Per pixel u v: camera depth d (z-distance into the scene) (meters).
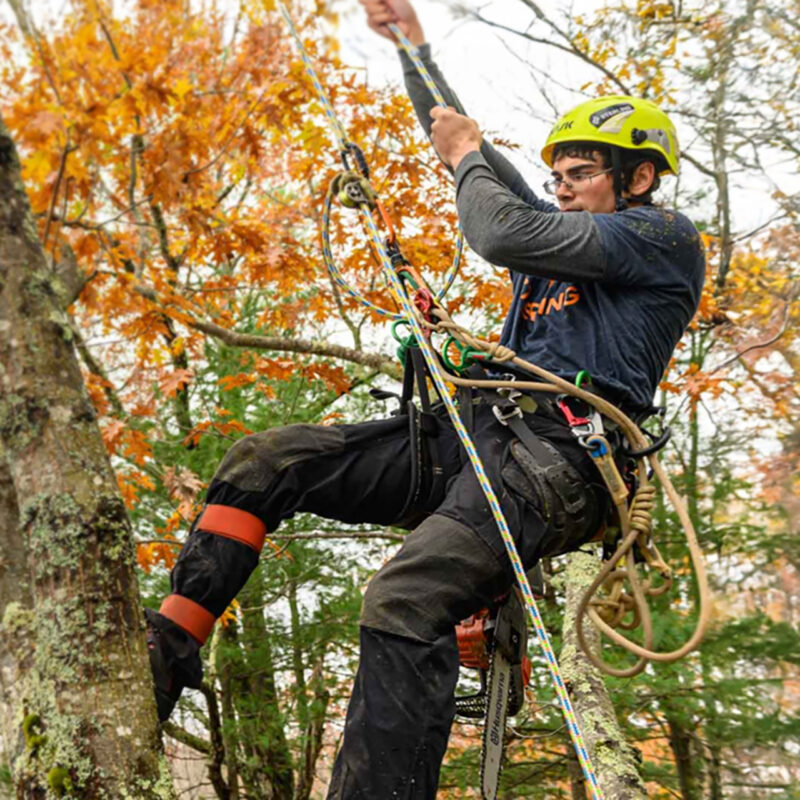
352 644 10.06
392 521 2.72
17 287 2.22
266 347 7.09
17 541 2.24
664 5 8.59
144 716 2.06
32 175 5.20
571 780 8.45
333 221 7.87
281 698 10.02
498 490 2.48
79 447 2.18
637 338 2.75
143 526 9.23
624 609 2.66
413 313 2.64
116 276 6.57
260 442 2.56
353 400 10.00
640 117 2.98
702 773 8.14
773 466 8.29
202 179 6.90
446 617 2.35
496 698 2.65
